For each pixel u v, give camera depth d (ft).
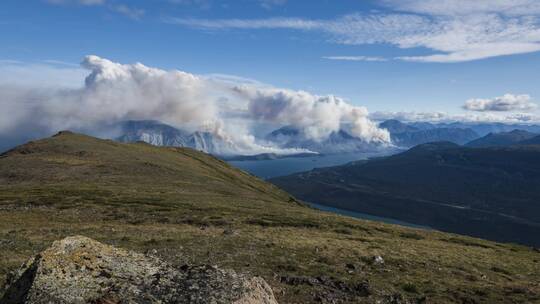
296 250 116.37
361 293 82.38
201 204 214.28
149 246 110.01
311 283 84.94
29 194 225.35
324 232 165.58
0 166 324.19
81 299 36.01
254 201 265.13
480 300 83.51
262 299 40.68
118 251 46.19
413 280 96.48
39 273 38.19
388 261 114.32
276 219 185.16
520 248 202.49
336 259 110.01
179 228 148.66
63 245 44.37
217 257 101.24
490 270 120.78
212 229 150.00
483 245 186.80
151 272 42.75
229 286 40.34
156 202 211.41
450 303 81.05
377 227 196.13
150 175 330.54
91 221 161.07
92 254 43.42
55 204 195.83
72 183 278.87
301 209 257.96
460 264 121.90
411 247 143.95
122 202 207.82
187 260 96.73
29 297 35.60
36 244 103.55
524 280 112.06
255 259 102.06
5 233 122.01
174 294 38.34
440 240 186.60
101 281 39.27
